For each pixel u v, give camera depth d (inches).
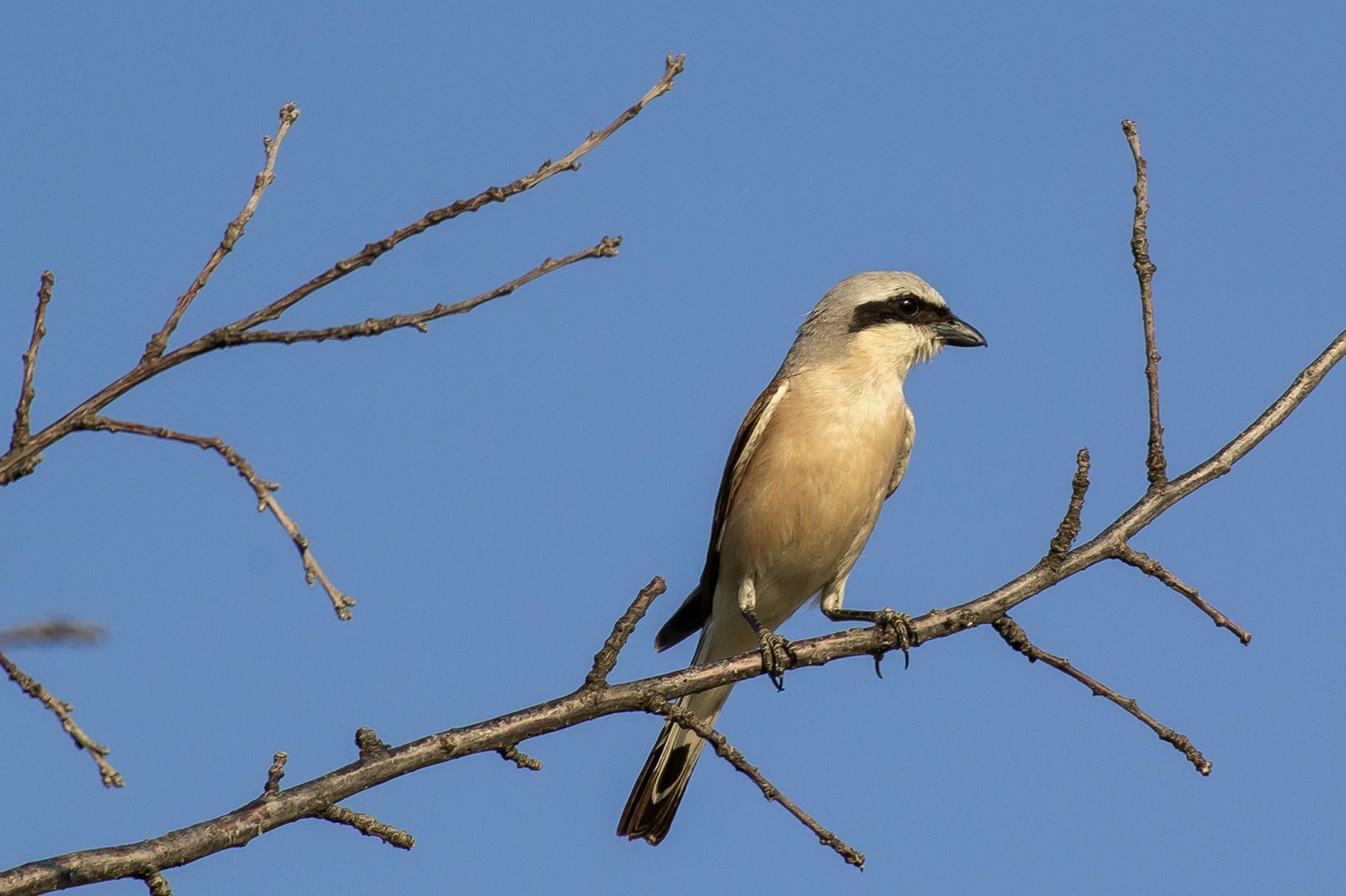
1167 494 396.8
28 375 241.8
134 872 289.4
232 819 304.7
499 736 342.0
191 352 244.5
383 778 326.0
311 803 314.3
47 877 280.1
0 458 236.1
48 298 246.2
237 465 235.6
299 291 250.8
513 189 256.1
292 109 269.6
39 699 220.7
